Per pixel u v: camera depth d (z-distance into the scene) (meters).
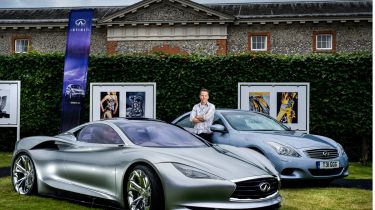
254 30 29.16
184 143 6.46
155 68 14.00
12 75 14.66
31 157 7.08
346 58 13.34
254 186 5.60
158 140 6.34
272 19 28.69
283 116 12.79
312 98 13.46
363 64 13.27
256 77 13.55
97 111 13.16
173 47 29.41
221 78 13.70
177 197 5.28
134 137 6.28
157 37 29.50
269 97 12.81
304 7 30.38
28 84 14.61
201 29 29.22
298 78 13.47
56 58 14.52
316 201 7.04
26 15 31.92
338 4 30.58
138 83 13.02
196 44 29.25
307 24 28.91
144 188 5.56
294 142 8.16
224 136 8.68
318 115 13.43
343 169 8.36
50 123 14.58
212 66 13.76
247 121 9.09
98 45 30.30
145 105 13.02
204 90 8.97
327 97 13.41
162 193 5.41
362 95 13.28
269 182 5.82
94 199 6.20
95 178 6.19
